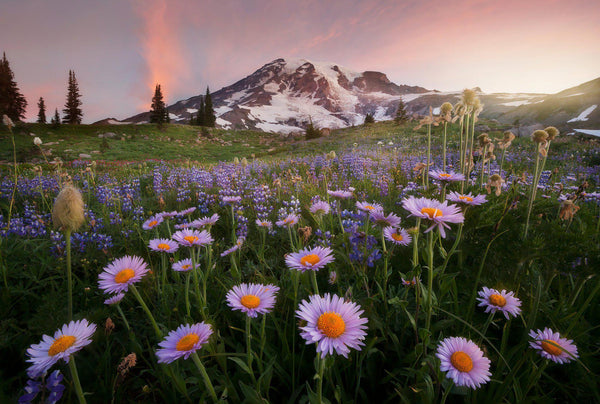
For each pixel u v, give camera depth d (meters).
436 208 1.58
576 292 1.91
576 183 7.65
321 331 1.09
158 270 3.15
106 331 1.79
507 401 1.40
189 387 1.69
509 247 2.15
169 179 9.28
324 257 1.54
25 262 2.99
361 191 6.94
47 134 66.06
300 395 1.64
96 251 3.47
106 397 1.69
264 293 1.51
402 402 1.39
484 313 2.04
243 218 4.04
